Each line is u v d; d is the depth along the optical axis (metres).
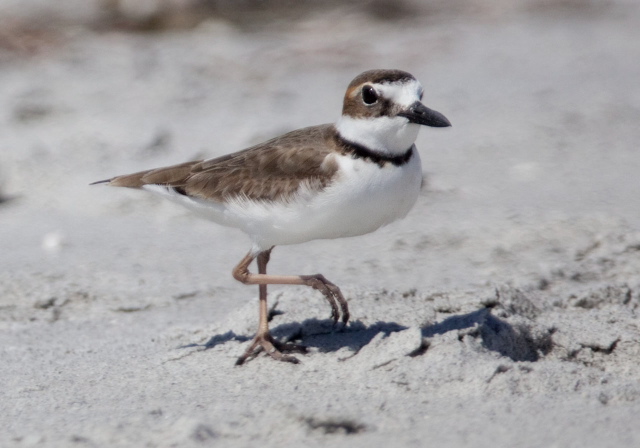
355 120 7.46
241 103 18.03
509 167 13.83
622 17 26.50
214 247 11.88
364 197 7.48
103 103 17.73
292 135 8.05
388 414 6.47
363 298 8.92
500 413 6.41
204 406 6.86
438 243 11.23
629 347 8.34
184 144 15.20
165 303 10.05
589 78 19.19
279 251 11.45
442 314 8.78
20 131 16.30
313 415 6.34
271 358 7.84
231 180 7.91
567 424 6.15
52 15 24.00
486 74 20.09
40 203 13.75
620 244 10.68
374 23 25.62
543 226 11.18
